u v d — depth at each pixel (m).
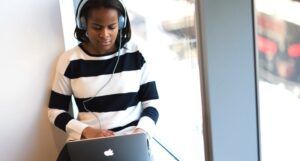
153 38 1.90
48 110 1.65
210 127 1.31
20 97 1.65
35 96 1.67
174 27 1.70
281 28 1.27
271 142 1.39
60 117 1.58
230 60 1.24
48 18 1.60
